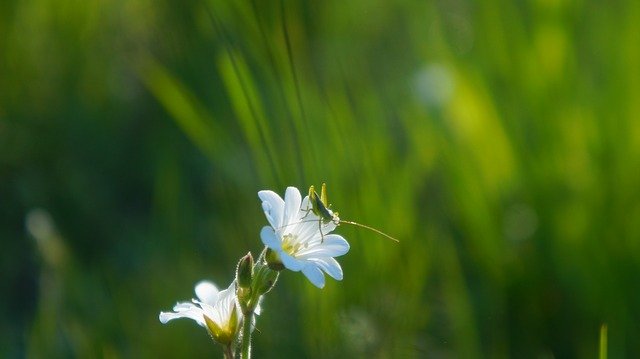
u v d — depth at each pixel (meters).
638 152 0.77
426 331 0.72
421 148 0.78
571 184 0.78
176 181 0.79
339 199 0.71
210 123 0.79
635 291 0.73
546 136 0.79
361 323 0.69
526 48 0.83
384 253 0.71
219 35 0.72
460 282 0.71
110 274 0.77
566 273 0.74
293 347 0.69
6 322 0.80
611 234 0.75
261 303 0.70
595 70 0.83
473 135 0.80
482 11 0.86
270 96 0.72
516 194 0.79
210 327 0.51
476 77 0.82
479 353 0.70
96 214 0.86
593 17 0.86
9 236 0.85
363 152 0.72
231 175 0.77
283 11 0.68
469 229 0.77
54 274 0.73
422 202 0.80
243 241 0.75
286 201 0.52
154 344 0.70
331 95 0.78
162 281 0.73
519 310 0.75
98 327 0.71
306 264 0.51
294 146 0.70
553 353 0.73
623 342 0.72
